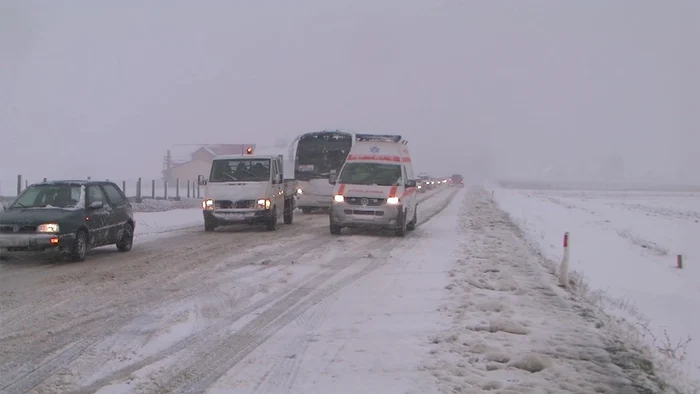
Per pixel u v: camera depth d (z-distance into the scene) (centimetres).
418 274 1226
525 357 689
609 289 1323
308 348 737
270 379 632
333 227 1900
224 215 1975
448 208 3472
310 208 3061
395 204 1844
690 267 1802
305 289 1081
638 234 2661
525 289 1112
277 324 846
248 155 2114
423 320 864
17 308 909
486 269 1282
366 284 1126
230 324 843
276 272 1245
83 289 1052
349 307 947
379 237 1878
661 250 2138
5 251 1271
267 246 1641
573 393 604
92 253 1501
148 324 831
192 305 947
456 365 673
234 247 1617
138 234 1942
